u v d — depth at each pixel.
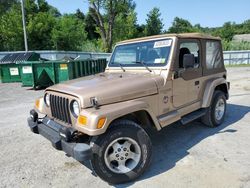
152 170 3.55
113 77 3.83
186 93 4.27
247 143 4.39
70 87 3.38
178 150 4.20
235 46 31.00
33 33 33.25
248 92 9.36
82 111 2.94
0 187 3.25
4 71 12.95
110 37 36.00
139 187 3.15
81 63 11.93
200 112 4.77
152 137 4.84
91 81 3.65
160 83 3.71
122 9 35.66
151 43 4.12
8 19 32.62
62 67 10.98
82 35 37.38
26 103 8.34
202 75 4.69
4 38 32.28
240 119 5.82
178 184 3.17
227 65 23.97
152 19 44.72
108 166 3.11
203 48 4.67
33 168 3.73
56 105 3.41
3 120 6.32
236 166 3.57
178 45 3.94
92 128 2.79
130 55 4.40
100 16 34.94
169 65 3.80
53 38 33.94
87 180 3.35
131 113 3.39
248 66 22.45
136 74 3.95
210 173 3.40
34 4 37.84
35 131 3.70
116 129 3.09
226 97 5.57
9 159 4.05
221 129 5.15
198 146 4.32
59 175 3.51
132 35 42.16
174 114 3.99
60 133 3.09
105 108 3.01
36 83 11.38
